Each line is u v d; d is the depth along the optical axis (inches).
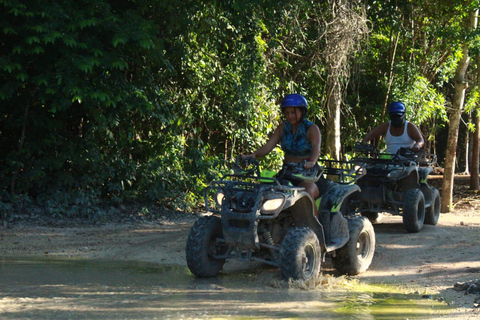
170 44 553.0
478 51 605.3
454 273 275.6
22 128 476.1
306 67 725.9
